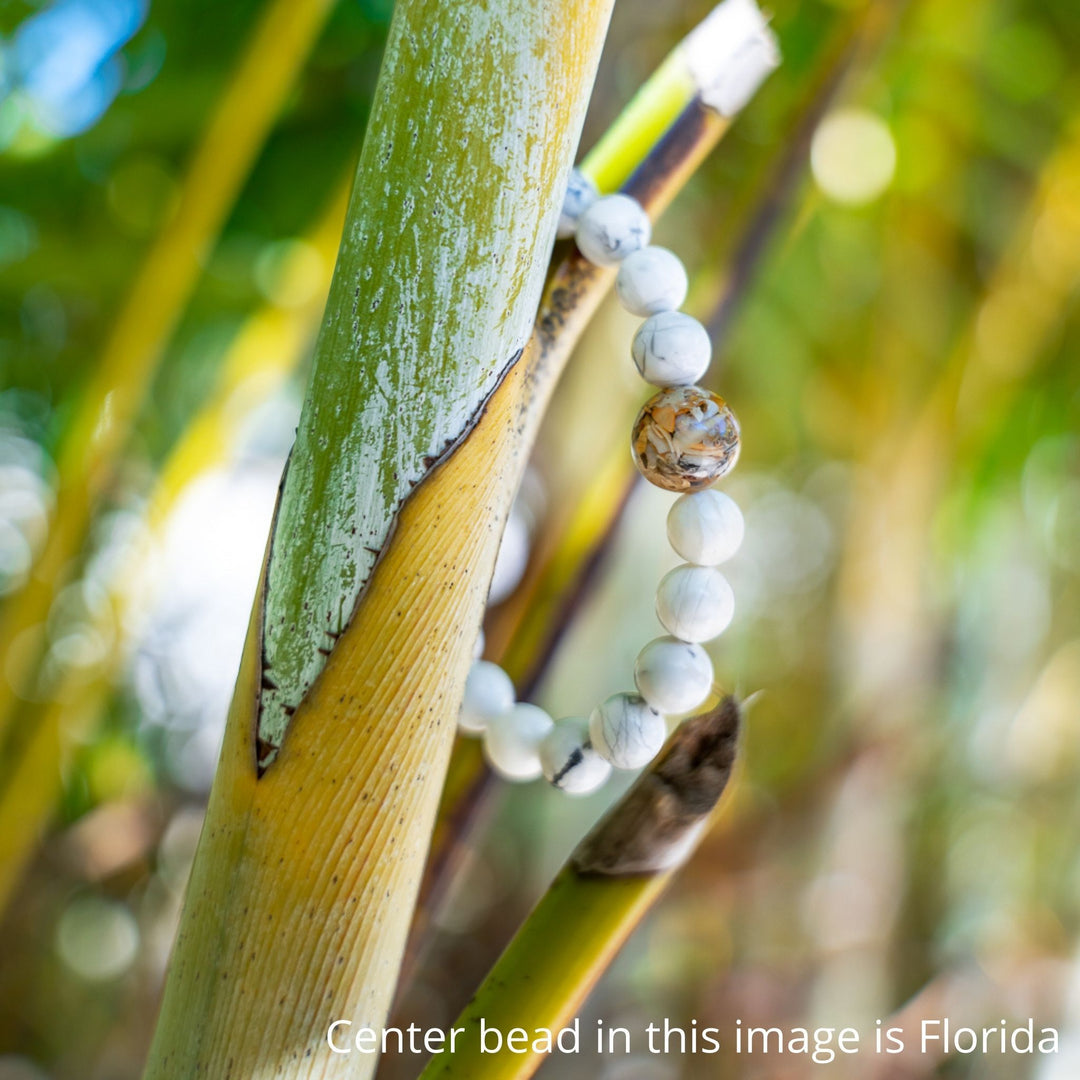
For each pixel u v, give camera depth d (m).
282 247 0.37
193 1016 0.13
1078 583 0.54
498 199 0.13
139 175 0.37
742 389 0.49
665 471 0.15
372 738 0.13
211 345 0.44
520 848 0.58
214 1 0.35
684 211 0.39
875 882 0.50
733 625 0.65
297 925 0.13
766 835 0.56
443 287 0.13
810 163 0.22
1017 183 0.45
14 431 0.40
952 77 0.40
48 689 0.33
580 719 0.16
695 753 0.15
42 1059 0.56
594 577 0.20
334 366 0.13
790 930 0.53
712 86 0.17
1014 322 0.45
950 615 0.51
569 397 0.37
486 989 0.15
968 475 0.49
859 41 0.22
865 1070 0.47
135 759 0.51
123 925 0.60
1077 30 0.39
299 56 0.28
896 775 0.50
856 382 0.50
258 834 0.13
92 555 0.37
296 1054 0.13
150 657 0.53
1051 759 0.53
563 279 0.16
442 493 0.13
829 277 0.47
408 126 0.13
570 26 0.13
